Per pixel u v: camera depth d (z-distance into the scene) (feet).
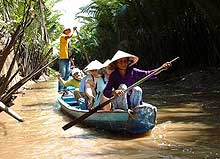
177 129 21.52
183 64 56.49
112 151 17.39
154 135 20.43
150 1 55.88
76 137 20.90
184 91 41.60
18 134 22.26
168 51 59.11
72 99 33.09
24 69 66.64
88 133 21.91
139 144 18.60
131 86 20.03
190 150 16.78
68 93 34.83
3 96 21.26
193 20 52.60
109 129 21.77
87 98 25.44
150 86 52.31
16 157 17.08
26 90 55.62
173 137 19.62
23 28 22.00
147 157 15.94
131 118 20.22
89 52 106.11
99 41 99.81
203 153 16.16
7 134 22.38
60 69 39.32
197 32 52.54
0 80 21.81
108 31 84.64
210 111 27.02
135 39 67.77
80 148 18.28
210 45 49.67
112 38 84.64
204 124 22.47
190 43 54.39
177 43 56.90
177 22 55.26
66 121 26.32
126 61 20.63
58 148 18.47
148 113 20.39
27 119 27.73
